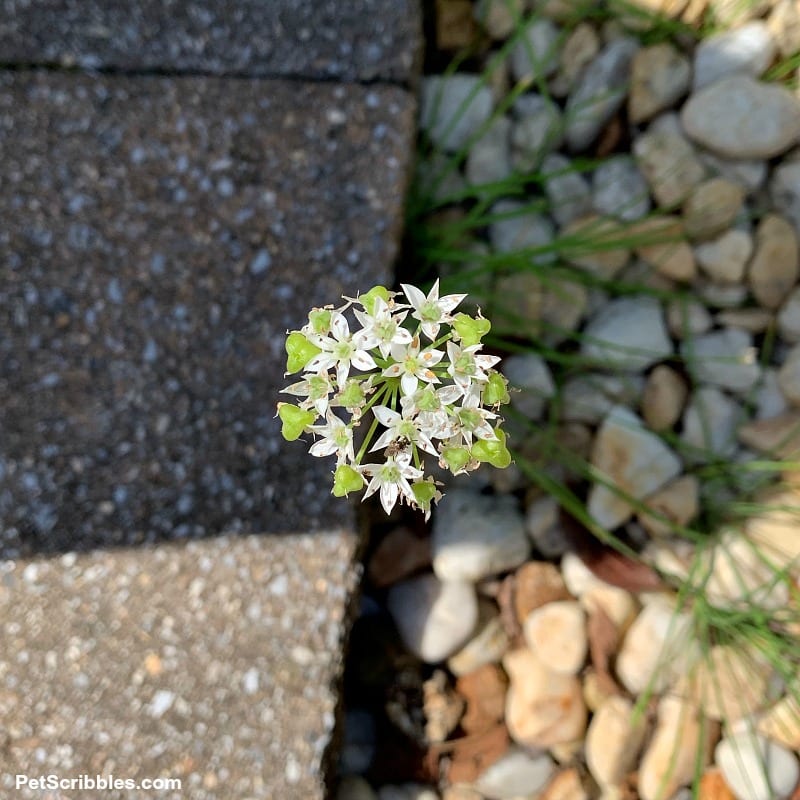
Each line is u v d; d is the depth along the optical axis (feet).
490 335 1.36
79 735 1.15
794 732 1.25
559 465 1.37
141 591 1.19
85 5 1.25
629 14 1.41
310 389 0.80
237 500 1.21
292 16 1.27
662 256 1.37
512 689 1.30
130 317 1.23
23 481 1.20
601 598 1.31
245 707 1.16
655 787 1.25
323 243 1.24
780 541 1.30
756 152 1.35
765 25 1.39
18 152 1.24
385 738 1.30
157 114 1.25
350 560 1.20
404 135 1.26
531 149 1.43
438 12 1.44
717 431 1.36
